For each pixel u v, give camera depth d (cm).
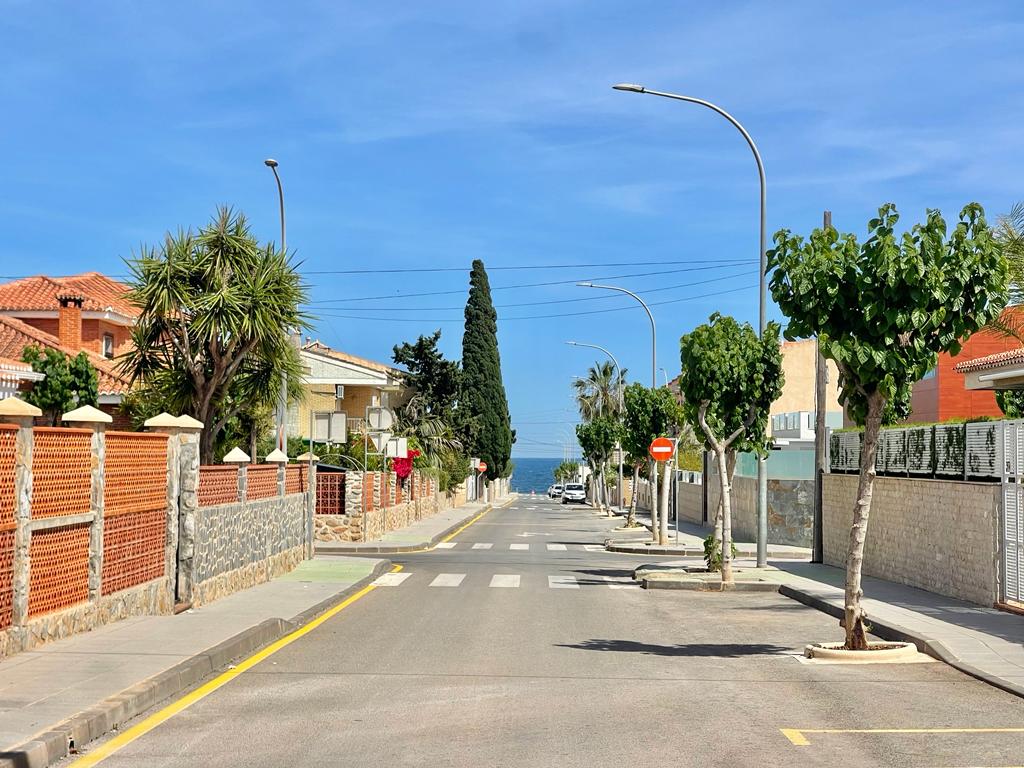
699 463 6425
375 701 943
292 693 982
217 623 1357
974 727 846
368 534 3528
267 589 1891
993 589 1616
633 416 4041
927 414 3844
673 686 1026
